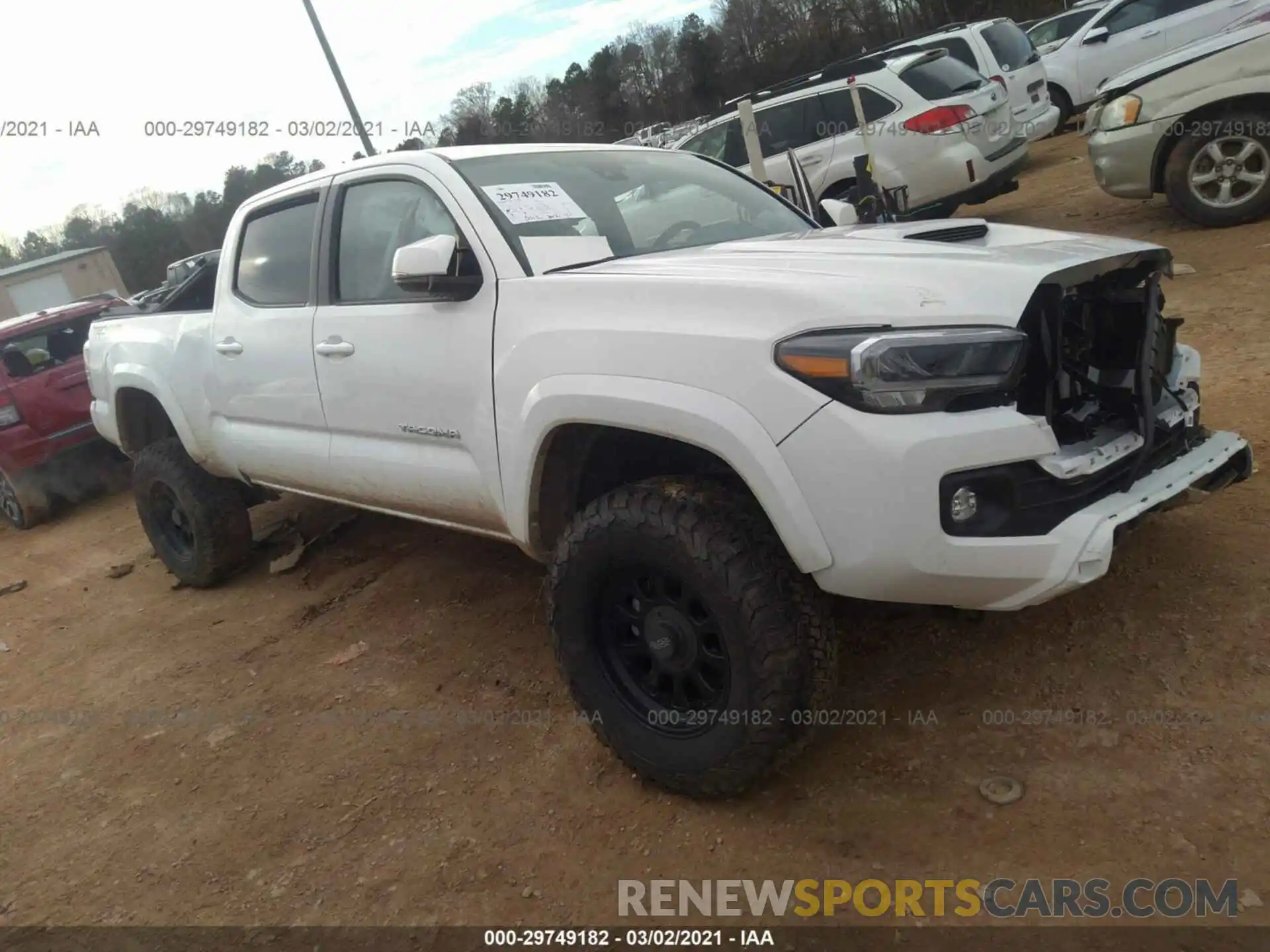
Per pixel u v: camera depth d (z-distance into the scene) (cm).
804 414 204
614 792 260
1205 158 668
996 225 304
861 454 198
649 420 227
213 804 290
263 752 314
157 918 244
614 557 239
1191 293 565
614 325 238
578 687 259
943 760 243
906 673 282
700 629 237
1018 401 217
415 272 266
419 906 232
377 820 267
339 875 247
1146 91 673
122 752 332
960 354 200
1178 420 248
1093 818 215
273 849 263
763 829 234
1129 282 255
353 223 337
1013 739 245
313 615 416
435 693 331
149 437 493
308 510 555
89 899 256
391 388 308
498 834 252
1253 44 625
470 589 409
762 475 209
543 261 278
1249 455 264
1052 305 219
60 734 354
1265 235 634
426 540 476
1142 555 312
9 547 675
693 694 247
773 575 218
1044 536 208
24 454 695
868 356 197
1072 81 1300
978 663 279
